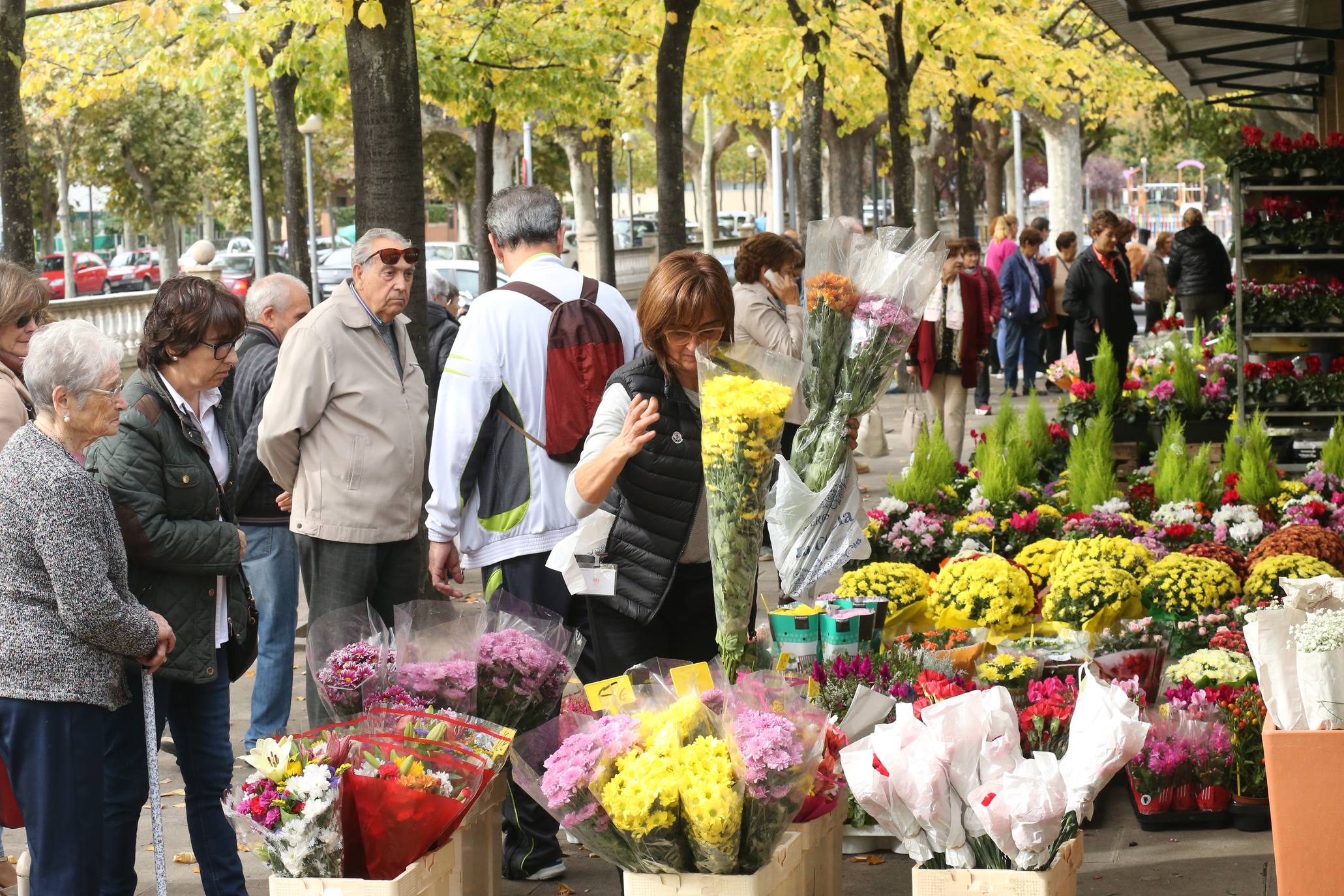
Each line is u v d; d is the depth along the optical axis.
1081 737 3.43
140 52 16.75
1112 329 14.23
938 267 4.70
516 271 4.98
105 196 61.72
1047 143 30.38
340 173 51.47
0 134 8.62
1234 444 9.07
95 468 4.06
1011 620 6.19
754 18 15.10
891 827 3.43
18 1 8.56
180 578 4.17
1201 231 16.83
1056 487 9.26
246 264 35.59
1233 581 6.26
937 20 15.45
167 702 4.19
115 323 19.36
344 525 5.11
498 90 15.30
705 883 3.30
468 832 3.89
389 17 7.07
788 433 7.51
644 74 20.08
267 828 3.35
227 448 4.66
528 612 4.46
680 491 4.04
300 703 7.12
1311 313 10.91
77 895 3.76
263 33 12.86
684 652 4.27
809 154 14.79
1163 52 14.32
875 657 5.17
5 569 3.69
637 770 3.25
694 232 52.22
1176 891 4.37
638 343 5.03
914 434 9.44
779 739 3.27
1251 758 4.81
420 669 3.93
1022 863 3.28
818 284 4.71
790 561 4.79
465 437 4.72
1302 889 3.55
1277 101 25.30
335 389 5.10
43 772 3.72
